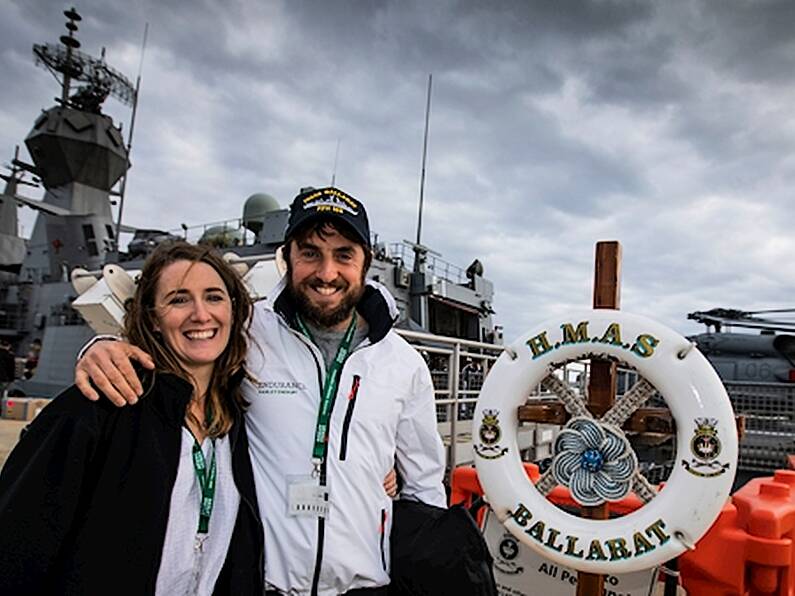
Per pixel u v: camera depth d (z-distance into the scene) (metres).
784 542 2.47
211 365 1.86
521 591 3.08
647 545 2.19
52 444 1.50
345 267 2.05
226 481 1.83
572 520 2.33
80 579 1.49
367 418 2.00
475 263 13.02
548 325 2.45
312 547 1.85
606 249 2.47
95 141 20.25
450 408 5.78
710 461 2.12
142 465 1.59
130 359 1.67
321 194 2.06
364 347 2.10
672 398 2.21
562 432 2.38
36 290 16.56
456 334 12.23
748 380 10.16
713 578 2.55
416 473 2.23
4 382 11.08
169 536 1.65
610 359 2.34
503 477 2.44
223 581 1.77
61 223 17.11
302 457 1.93
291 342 2.08
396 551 2.08
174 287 1.76
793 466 5.88
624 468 2.26
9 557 1.40
